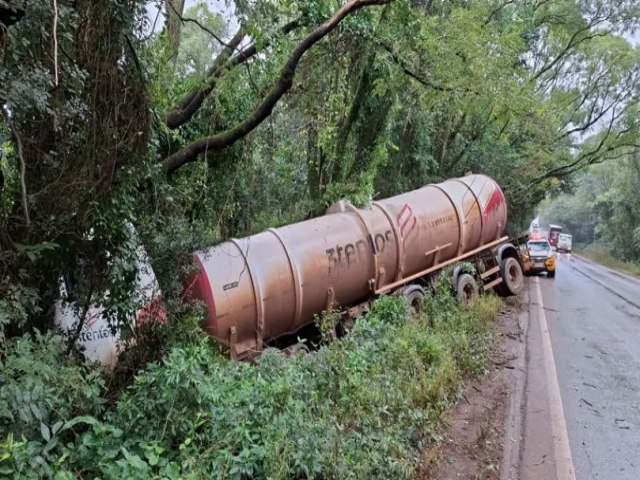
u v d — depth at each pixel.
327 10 9.20
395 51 10.71
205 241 8.08
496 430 6.21
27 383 3.69
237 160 10.16
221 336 8.13
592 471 5.32
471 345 9.14
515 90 12.25
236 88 9.54
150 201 6.89
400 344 7.68
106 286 5.65
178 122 8.44
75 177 5.08
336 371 6.02
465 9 13.27
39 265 5.22
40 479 3.21
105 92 5.14
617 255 53.25
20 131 4.64
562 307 16.38
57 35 4.56
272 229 9.70
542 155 26.97
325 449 4.44
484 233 14.25
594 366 9.10
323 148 12.80
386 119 13.57
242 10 6.92
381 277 10.97
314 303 9.69
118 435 3.82
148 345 6.12
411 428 5.61
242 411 4.43
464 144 23.66
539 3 25.53
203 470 3.75
